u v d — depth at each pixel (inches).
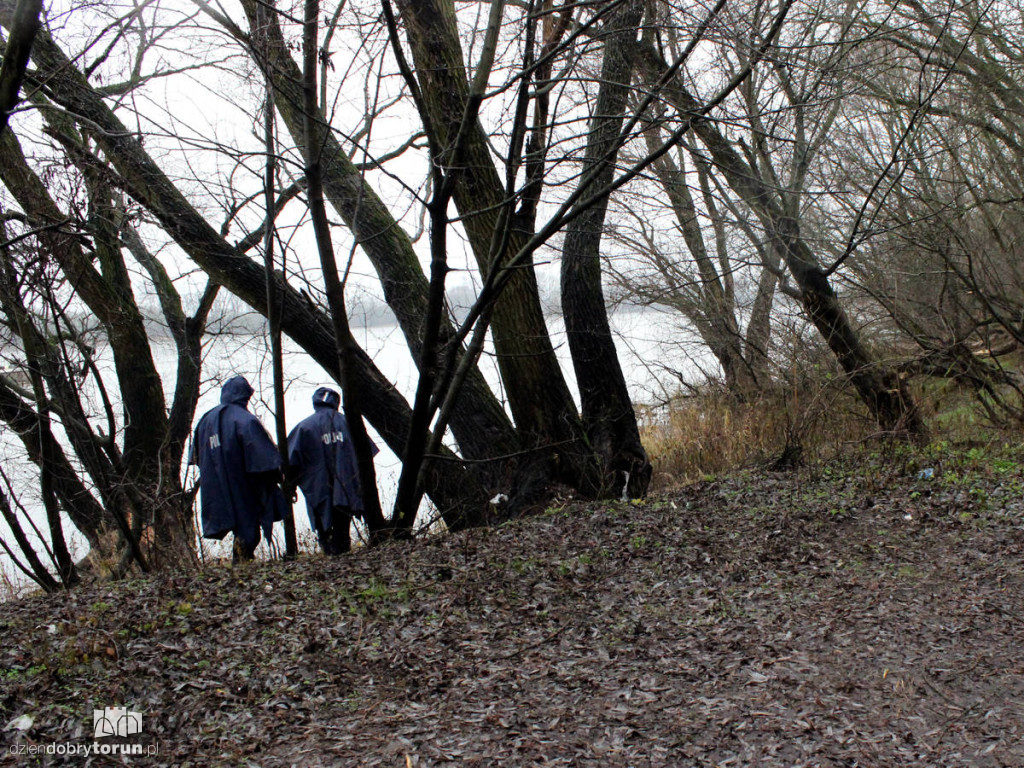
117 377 455.2
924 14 423.5
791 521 307.0
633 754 152.6
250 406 398.3
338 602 230.4
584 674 186.9
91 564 394.6
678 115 267.4
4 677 178.1
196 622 213.6
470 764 149.2
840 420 480.4
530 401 406.9
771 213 440.8
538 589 243.3
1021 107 514.6
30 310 293.6
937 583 240.2
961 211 492.1
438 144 293.7
